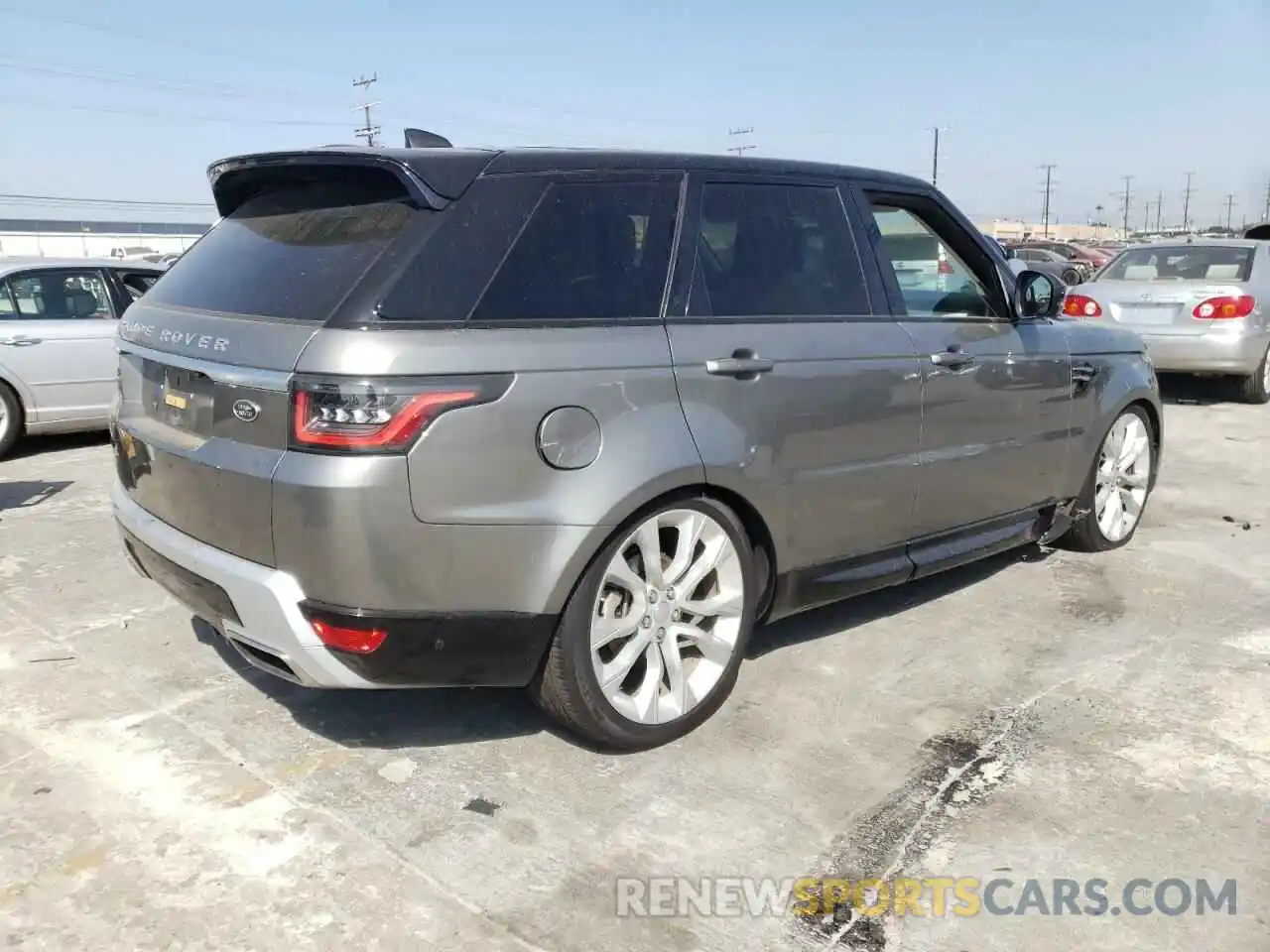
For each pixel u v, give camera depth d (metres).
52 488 6.71
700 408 3.20
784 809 2.98
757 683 3.79
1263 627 4.37
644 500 3.03
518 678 3.00
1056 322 4.80
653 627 3.23
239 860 2.72
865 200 3.95
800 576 3.63
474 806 2.98
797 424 3.48
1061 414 4.70
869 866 2.72
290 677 2.96
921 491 3.99
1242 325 9.89
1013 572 5.06
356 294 2.73
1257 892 2.62
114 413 3.57
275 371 2.71
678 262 3.29
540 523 2.85
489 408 2.76
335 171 3.07
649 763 3.22
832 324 3.66
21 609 4.48
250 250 3.22
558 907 2.55
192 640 4.16
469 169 2.95
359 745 3.32
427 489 2.69
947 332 4.07
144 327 3.38
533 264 2.97
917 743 3.36
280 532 2.72
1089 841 2.83
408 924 2.48
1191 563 5.20
